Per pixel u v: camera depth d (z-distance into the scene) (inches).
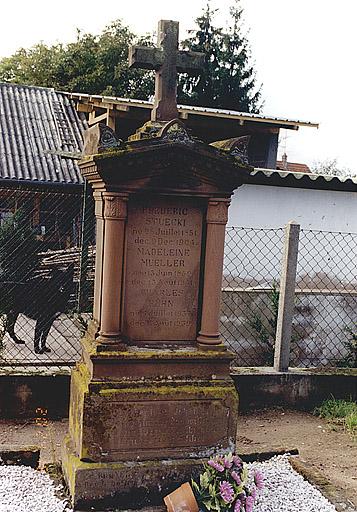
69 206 441.4
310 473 171.8
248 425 235.9
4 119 536.4
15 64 1000.9
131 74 902.4
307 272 326.0
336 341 317.4
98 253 159.3
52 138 522.0
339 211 329.7
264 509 149.3
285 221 322.7
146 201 153.9
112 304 151.1
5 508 142.9
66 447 162.2
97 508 146.9
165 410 152.7
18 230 332.8
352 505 155.4
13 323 317.7
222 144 159.3
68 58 933.2
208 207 155.8
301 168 948.6
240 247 317.7
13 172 454.9
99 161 141.5
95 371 150.3
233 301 306.5
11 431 220.8
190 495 143.0
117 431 149.7
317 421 242.2
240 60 836.6
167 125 146.7
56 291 313.7
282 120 407.8
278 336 254.2
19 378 232.7
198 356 156.2
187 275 159.3
